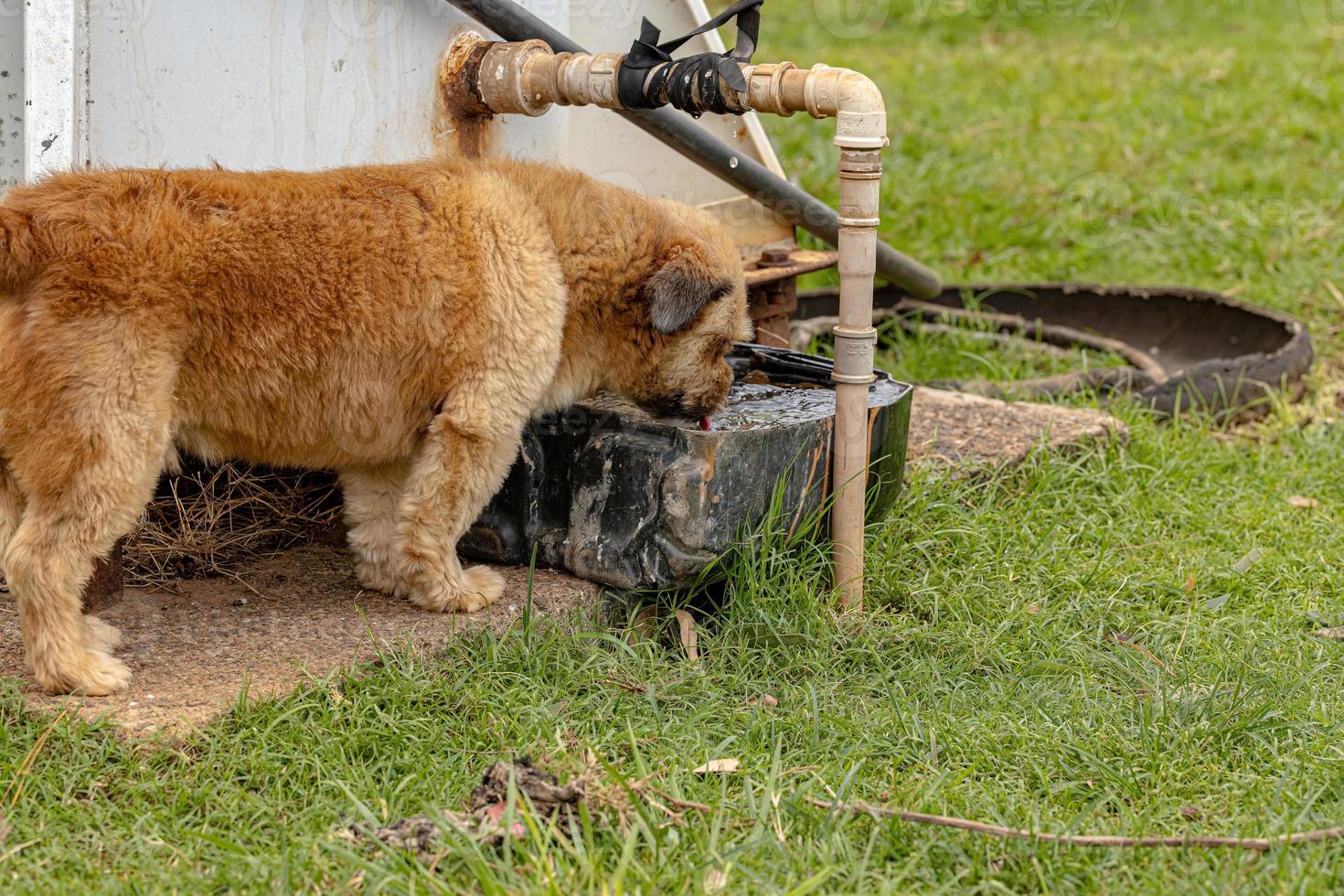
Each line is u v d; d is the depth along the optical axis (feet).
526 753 11.32
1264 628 14.65
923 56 42.45
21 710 11.66
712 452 13.52
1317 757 11.73
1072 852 10.32
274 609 13.87
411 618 13.71
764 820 10.44
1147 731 12.11
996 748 11.92
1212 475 19.26
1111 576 15.87
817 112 13.91
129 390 11.48
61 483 11.44
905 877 10.07
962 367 23.70
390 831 10.18
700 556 13.74
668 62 14.53
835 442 14.57
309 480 15.79
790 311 20.79
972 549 16.17
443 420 13.10
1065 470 18.39
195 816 10.66
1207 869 10.05
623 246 13.74
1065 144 34.12
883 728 12.28
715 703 12.67
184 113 14.16
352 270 12.38
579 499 14.25
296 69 14.99
